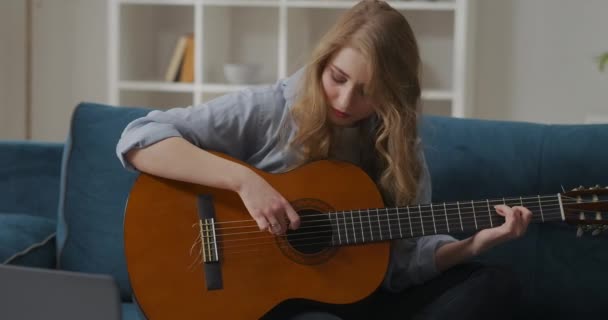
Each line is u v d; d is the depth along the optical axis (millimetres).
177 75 3820
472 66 3707
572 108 3750
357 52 1702
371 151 1884
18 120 3963
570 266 2004
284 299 1677
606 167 2008
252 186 1669
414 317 1713
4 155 2258
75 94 4094
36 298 1182
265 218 1653
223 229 1694
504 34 3762
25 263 1937
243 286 1672
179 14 3986
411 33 1789
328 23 3855
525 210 1704
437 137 2121
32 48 3959
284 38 3652
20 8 3879
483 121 2154
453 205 1747
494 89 3807
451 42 3844
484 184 2070
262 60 3980
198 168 1688
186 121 1801
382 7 1788
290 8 3721
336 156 1886
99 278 1140
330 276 1720
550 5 3711
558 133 2080
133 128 1792
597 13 3670
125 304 1997
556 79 3748
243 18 3965
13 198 2252
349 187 1775
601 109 3717
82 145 2090
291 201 1736
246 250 1694
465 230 1746
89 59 4066
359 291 1727
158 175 1716
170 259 1667
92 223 2039
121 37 3725
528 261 2037
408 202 1816
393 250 1808
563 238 2020
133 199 1698
